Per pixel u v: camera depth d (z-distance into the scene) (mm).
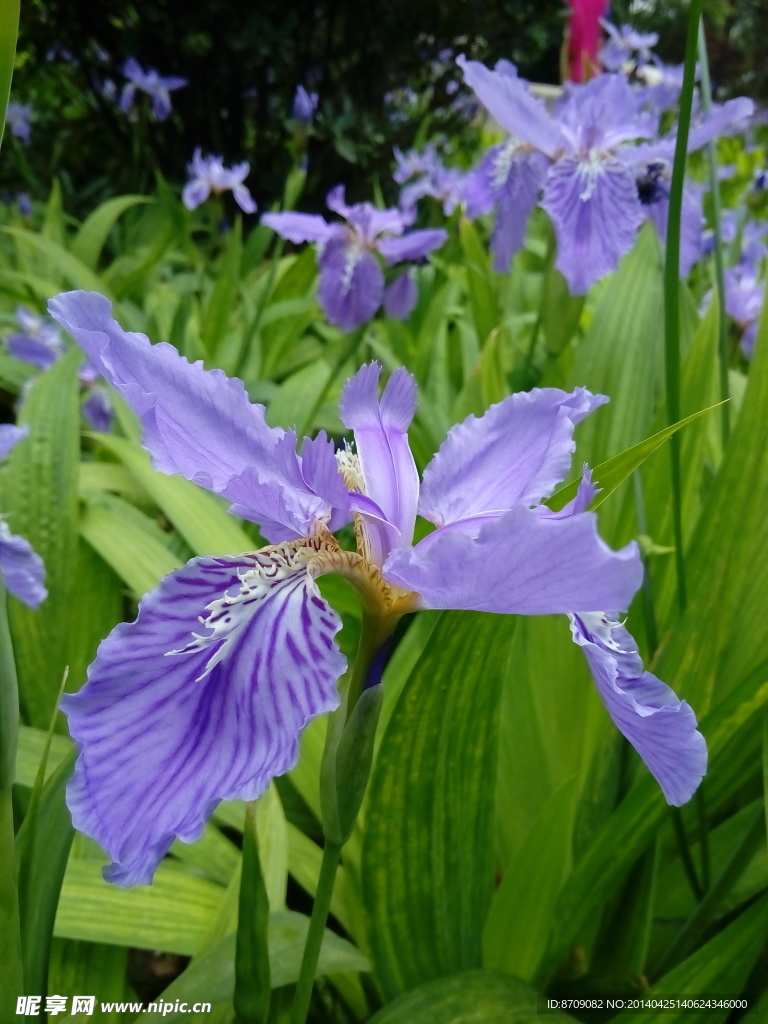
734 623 179
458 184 550
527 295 485
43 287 401
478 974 147
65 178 771
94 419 369
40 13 759
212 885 165
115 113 816
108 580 234
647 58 604
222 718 97
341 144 731
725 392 202
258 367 400
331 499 108
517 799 206
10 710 96
